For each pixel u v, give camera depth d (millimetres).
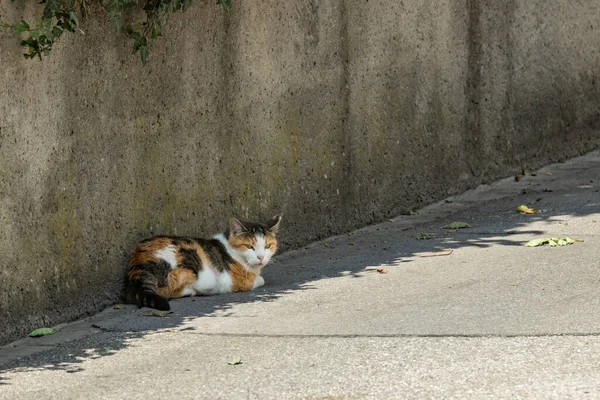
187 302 8281
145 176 8570
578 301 7551
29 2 7398
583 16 14305
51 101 7645
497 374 5965
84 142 7957
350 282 8672
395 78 11367
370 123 11078
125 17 8250
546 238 9805
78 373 6395
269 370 6238
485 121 12781
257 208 9789
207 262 8508
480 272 8734
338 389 5828
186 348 6848
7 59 7250
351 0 10711
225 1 8766
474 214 11438
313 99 10344
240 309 7930
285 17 9945
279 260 9836
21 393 6027
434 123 11977
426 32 11758
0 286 7266
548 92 13805
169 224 8844
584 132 14508
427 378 5949
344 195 10805
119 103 8258
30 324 7520
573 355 6254
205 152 9180
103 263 8188
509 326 6969
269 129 9867
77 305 7938
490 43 12734
